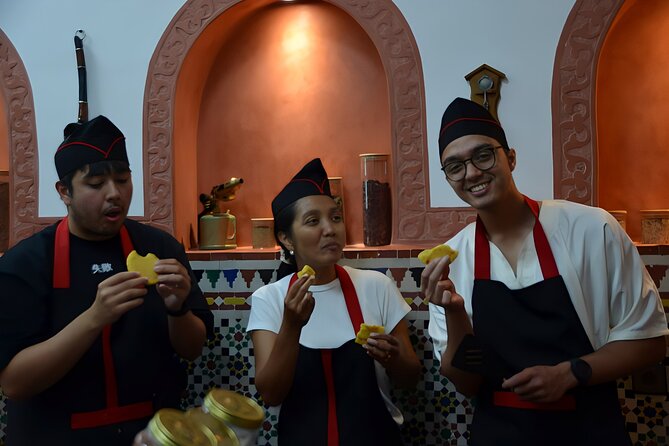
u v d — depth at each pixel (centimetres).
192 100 305
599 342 177
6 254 193
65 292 191
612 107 273
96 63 292
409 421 258
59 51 295
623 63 271
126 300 176
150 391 195
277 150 304
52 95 295
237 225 309
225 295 277
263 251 278
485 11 260
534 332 175
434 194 265
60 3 295
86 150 187
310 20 300
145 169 288
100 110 292
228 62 309
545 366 168
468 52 261
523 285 180
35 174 296
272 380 203
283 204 223
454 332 182
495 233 187
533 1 256
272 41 304
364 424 208
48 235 198
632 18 269
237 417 89
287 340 201
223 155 310
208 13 284
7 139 300
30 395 181
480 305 182
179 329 199
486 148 178
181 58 285
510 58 258
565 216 181
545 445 173
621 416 175
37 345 181
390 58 270
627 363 170
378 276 233
